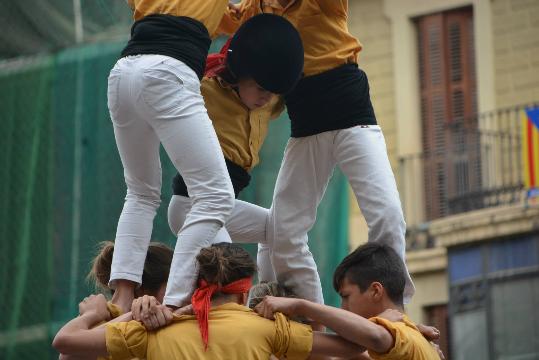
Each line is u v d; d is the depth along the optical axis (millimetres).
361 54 43594
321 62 13359
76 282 26422
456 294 40906
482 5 42219
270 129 26234
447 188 41969
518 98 41531
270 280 14188
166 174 23766
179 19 12555
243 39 12914
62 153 26406
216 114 13570
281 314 11609
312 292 13703
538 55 41438
